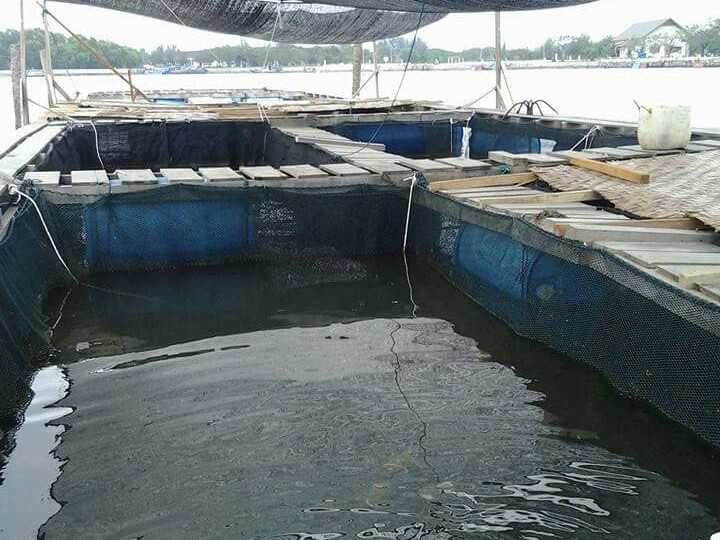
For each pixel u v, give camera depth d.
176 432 4.54
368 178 8.45
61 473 4.12
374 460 4.21
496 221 6.56
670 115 9.20
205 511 3.76
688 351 4.39
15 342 5.31
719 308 4.03
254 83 37.97
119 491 3.95
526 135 13.39
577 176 8.20
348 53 36.75
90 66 25.11
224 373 5.39
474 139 15.26
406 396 5.00
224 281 7.67
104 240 7.76
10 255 5.87
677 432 4.46
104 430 4.58
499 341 6.01
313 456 4.26
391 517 3.69
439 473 4.07
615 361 5.08
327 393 5.05
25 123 14.00
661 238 5.73
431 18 15.00
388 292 7.31
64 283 7.46
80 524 3.67
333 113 15.80
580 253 5.36
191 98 23.44
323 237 8.33
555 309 5.73
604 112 17.59
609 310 5.13
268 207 8.08
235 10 14.21
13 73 14.93
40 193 7.39
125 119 14.48
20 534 3.60
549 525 3.61
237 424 4.63
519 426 4.59
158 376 5.36
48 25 15.94
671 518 3.65
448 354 5.75
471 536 3.53
